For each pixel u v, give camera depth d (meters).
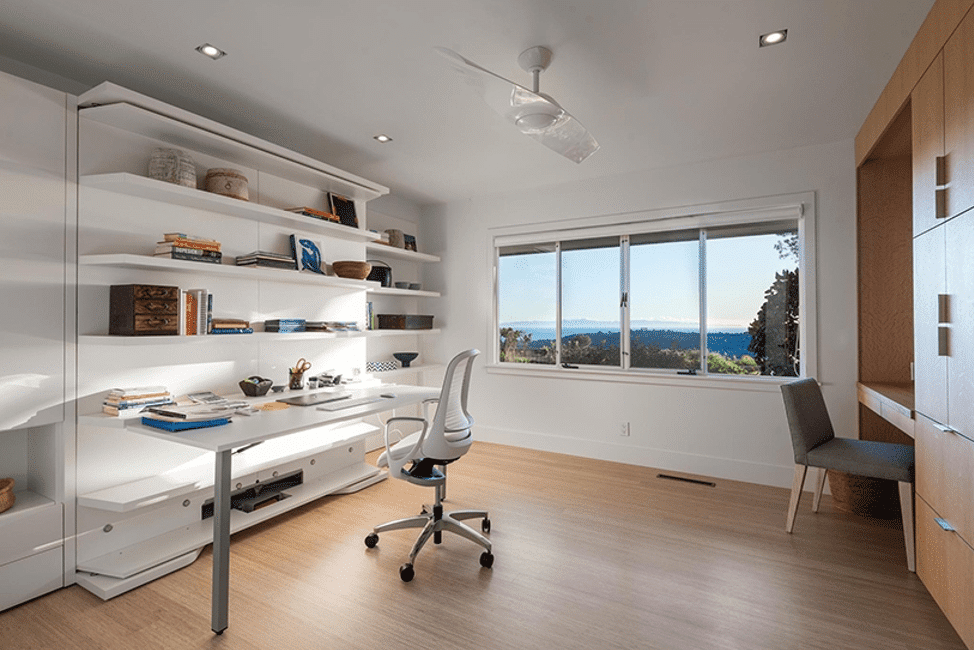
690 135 3.20
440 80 2.45
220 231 2.80
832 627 1.87
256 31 2.02
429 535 2.40
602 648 1.74
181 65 2.29
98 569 2.14
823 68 2.33
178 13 1.90
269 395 2.88
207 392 2.73
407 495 3.30
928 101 1.91
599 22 1.96
